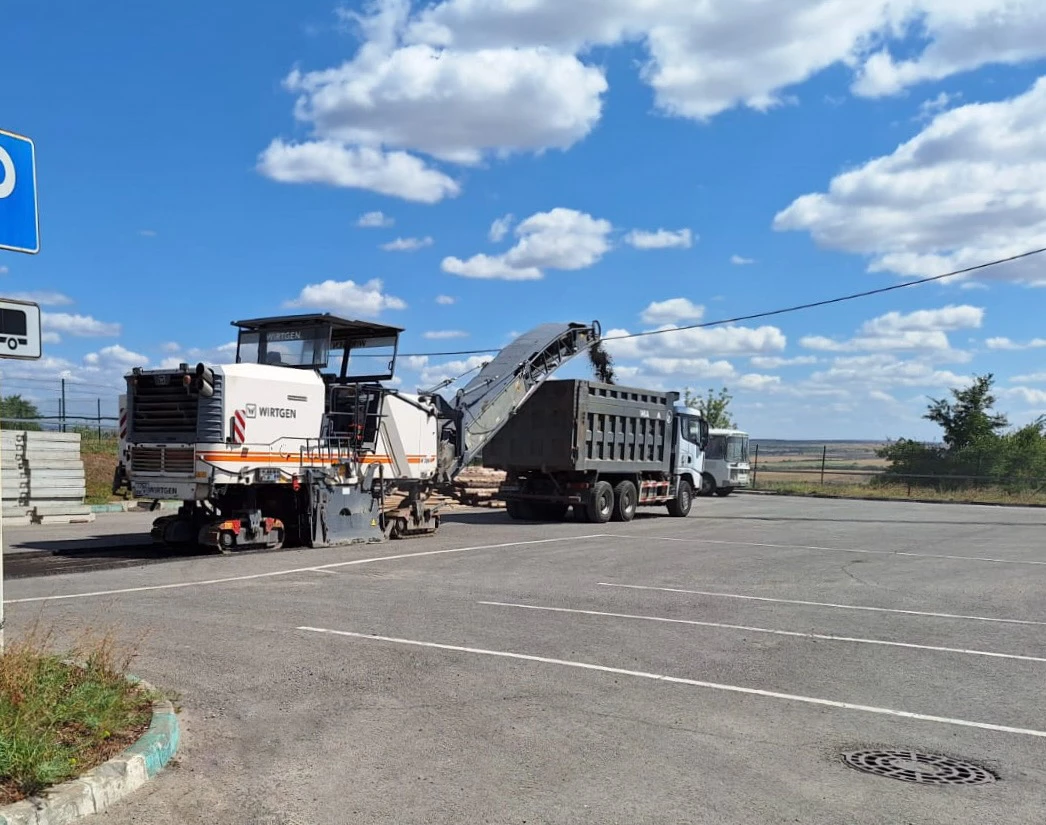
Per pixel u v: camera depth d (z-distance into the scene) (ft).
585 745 18.53
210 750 17.79
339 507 53.36
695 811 15.25
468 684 22.90
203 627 28.94
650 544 57.93
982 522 82.53
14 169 17.92
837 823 14.87
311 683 22.66
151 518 69.87
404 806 15.26
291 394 50.19
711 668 25.09
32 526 63.26
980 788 16.58
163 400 47.75
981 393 147.84
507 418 68.49
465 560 47.65
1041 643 29.27
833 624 31.86
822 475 153.38
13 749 14.71
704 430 89.04
